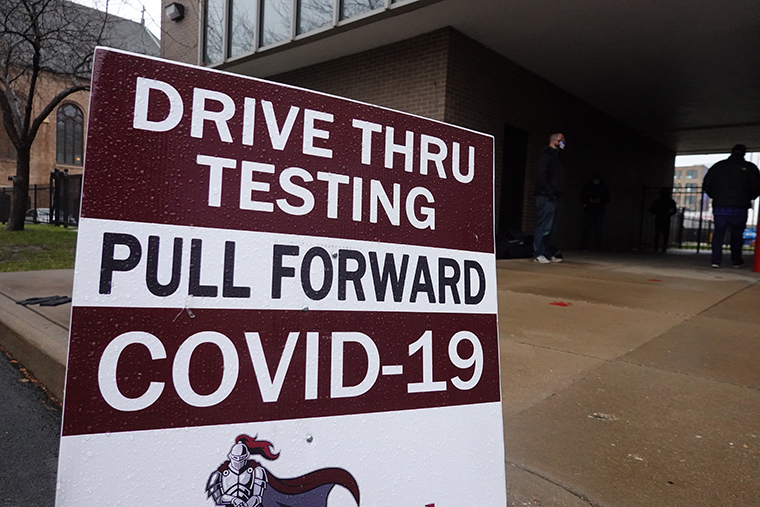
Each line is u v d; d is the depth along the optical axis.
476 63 8.34
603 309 4.42
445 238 1.47
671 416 2.33
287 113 1.26
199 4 10.62
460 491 1.35
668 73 9.60
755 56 8.55
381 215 1.37
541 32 7.90
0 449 2.25
